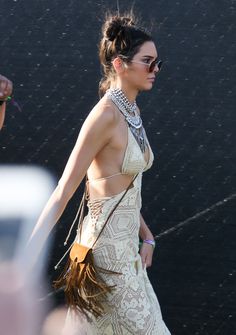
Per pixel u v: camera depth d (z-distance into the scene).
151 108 7.66
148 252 6.03
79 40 7.66
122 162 5.41
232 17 7.55
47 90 7.70
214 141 7.64
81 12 7.64
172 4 7.57
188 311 7.80
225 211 7.68
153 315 5.48
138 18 7.59
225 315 7.77
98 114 5.31
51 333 7.48
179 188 7.70
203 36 7.57
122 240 5.43
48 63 7.68
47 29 7.66
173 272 7.77
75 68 7.68
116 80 5.62
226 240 7.70
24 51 7.68
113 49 5.59
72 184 5.25
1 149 7.74
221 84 7.59
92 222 5.50
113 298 5.44
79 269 5.48
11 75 7.70
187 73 7.60
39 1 7.64
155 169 7.71
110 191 5.43
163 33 7.59
